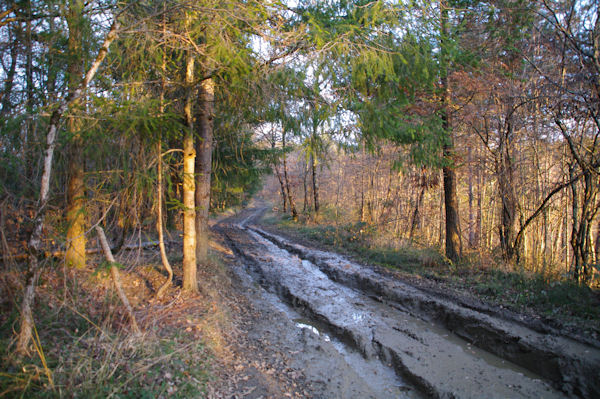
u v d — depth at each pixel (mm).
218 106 6918
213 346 4719
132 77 5641
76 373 3311
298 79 5094
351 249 13844
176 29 5402
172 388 3537
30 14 4484
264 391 4043
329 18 6164
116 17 4297
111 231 6258
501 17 8148
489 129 10180
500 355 5633
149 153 5387
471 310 6824
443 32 6535
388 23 5055
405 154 7676
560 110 7828
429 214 16438
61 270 5113
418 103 8164
